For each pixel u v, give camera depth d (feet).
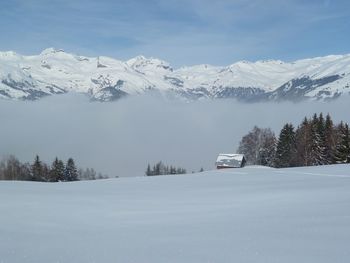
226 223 29.53
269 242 22.79
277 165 226.38
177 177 89.40
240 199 44.83
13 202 45.16
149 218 34.65
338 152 185.57
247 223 28.84
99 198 49.49
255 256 20.38
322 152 205.46
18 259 21.54
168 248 22.72
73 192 57.36
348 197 38.58
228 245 22.67
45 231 29.37
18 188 62.49
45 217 35.60
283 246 21.83
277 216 30.78
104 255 21.85
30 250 23.32
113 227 30.76
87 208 40.96
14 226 31.37
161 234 26.84
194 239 24.67
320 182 58.65
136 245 23.80
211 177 84.69
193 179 81.61
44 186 68.49
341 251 20.42
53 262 20.88
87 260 21.07
